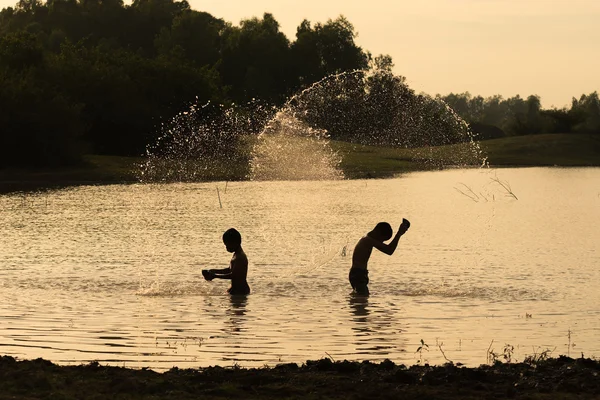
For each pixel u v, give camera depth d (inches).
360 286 871.7
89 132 3966.5
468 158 4397.1
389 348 633.0
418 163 3944.4
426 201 2222.0
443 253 1195.3
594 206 2082.9
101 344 639.8
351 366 540.4
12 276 973.8
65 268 1034.7
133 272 1006.4
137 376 522.6
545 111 6117.1
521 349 631.2
